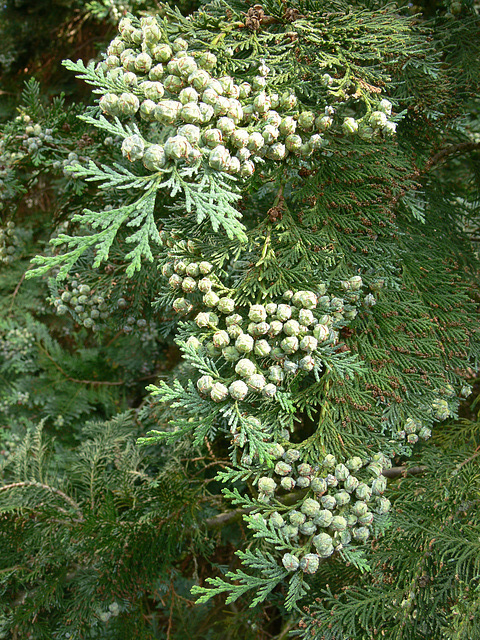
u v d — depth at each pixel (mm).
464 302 364
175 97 292
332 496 288
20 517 453
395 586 329
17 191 462
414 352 340
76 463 562
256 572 456
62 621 442
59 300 440
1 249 489
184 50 287
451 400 356
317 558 274
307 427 508
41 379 764
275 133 298
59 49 873
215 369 277
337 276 324
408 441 339
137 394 812
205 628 578
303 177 348
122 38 292
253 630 491
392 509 344
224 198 261
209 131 262
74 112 452
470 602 297
